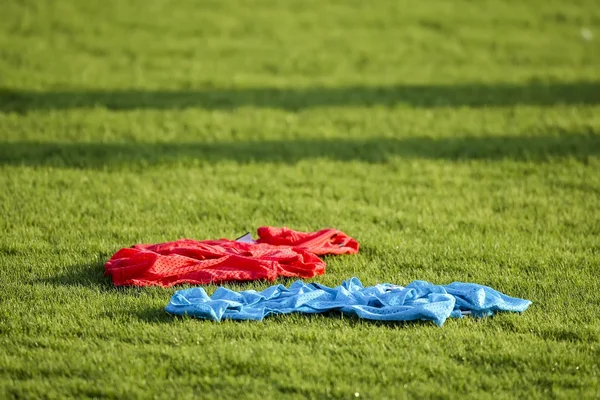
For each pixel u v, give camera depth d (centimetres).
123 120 5272
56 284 2770
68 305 2539
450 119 5522
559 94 6197
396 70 6912
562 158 4650
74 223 3472
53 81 6150
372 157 4706
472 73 6856
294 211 3738
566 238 3391
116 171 4291
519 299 2591
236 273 2773
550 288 2794
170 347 2245
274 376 2097
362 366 2158
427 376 2120
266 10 8712
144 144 4806
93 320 2430
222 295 2567
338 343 2295
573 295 2731
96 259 3028
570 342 2334
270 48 7456
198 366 2138
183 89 6144
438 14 8725
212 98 5909
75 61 6762
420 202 3925
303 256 2953
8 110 5384
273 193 4019
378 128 5309
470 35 8056
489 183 4244
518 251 3191
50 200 3750
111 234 3353
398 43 7744
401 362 2181
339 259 3098
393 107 5806
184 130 5128
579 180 4269
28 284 2736
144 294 2634
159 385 2050
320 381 2078
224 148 4803
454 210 3791
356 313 2458
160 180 4159
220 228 3481
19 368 2123
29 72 6344
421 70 6931
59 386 2044
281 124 5341
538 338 2359
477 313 2512
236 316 2436
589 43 7931
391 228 3538
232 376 2103
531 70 6988
